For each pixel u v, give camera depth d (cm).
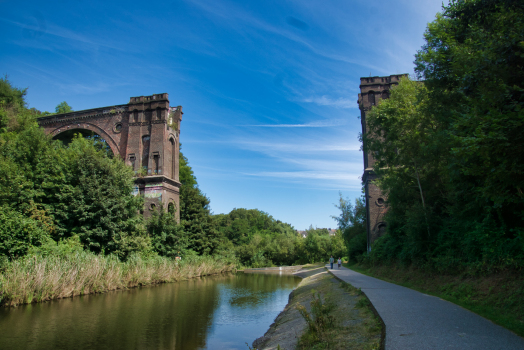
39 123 4338
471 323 789
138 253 2852
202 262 4056
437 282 1493
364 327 824
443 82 1437
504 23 1037
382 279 2145
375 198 3509
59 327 1331
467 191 1416
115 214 2755
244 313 1745
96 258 2223
